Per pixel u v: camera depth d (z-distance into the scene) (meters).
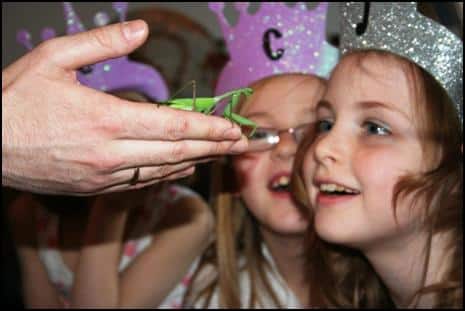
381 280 0.57
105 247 0.59
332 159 0.48
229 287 0.61
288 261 0.62
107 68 0.61
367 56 0.49
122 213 0.59
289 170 0.57
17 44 0.99
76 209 0.65
